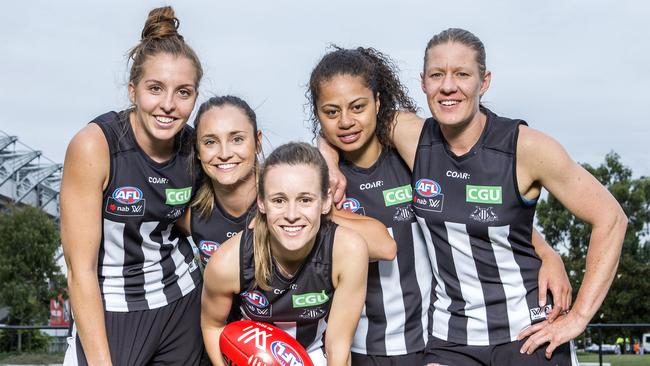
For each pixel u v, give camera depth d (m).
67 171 3.24
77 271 3.22
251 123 3.48
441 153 3.39
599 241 3.16
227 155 3.38
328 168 3.32
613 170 54.50
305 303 3.32
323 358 3.55
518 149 3.21
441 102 3.23
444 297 3.51
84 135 3.25
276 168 3.09
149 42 3.28
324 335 3.61
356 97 3.35
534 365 3.25
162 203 3.46
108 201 3.35
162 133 3.25
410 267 3.67
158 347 3.64
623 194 51.56
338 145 3.49
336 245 3.23
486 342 3.36
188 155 3.50
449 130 3.31
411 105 3.72
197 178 3.55
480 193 3.28
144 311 3.57
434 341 3.49
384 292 3.68
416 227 3.65
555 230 51.59
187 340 3.74
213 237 3.63
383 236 3.40
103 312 3.32
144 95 3.22
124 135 3.33
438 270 3.51
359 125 3.40
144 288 3.58
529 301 3.35
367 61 3.47
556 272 3.38
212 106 3.44
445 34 3.27
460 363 3.38
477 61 3.22
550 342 3.21
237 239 3.28
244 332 3.28
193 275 3.80
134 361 3.51
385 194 3.63
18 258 32.78
